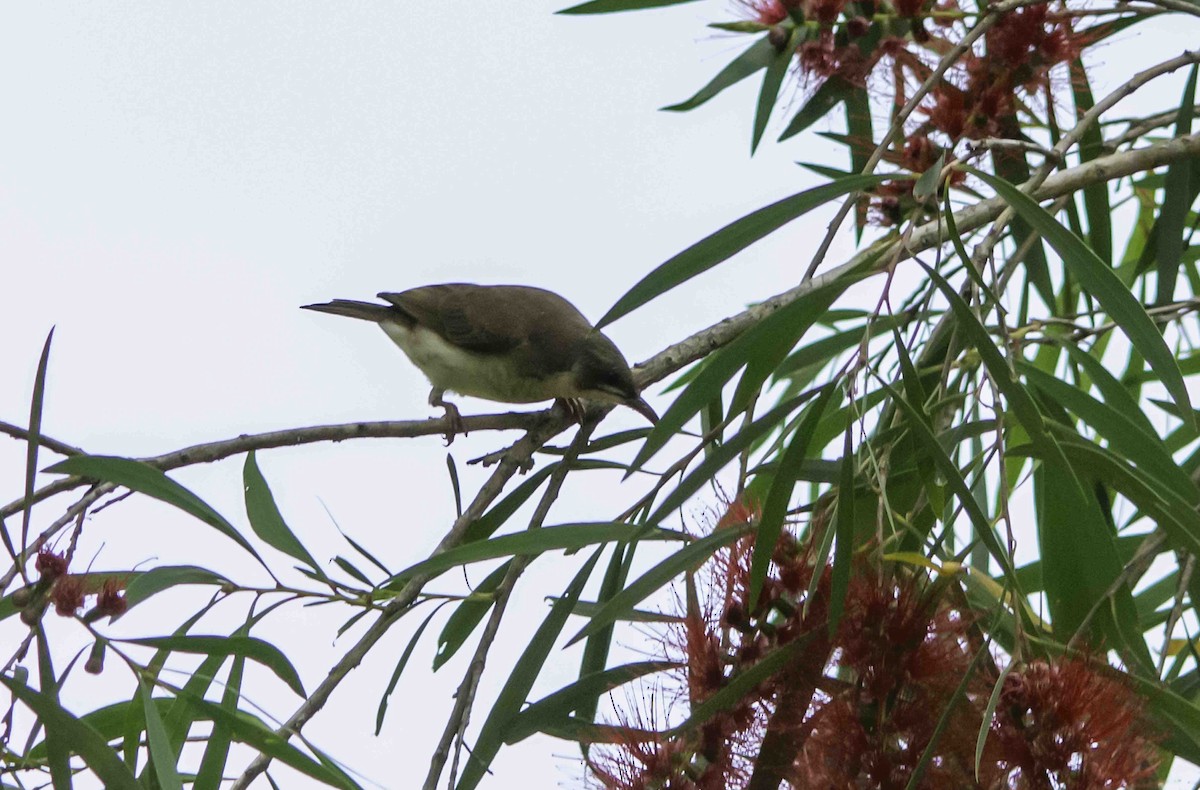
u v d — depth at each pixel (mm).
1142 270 9484
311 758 5871
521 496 8680
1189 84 8977
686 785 5945
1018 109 9609
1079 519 6605
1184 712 5895
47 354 6078
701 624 6238
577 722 7008
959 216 8422
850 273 6801
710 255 6484
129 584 6422
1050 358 10859
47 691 6320
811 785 5668
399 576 6551
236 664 6801
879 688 5684
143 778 6371
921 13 9258
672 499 6215
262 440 7453
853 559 6055
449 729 6695
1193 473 8359
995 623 5477
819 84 9914
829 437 9531
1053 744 5473
